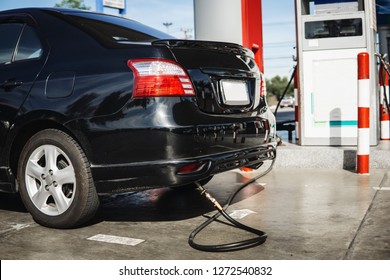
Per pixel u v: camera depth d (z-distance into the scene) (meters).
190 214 4.07
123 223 3.81
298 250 3.09
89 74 3.44
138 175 3.29
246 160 3.72
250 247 3.15
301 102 6.58
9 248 3.24
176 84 3.28
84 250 3.18
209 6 6.40
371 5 6.36
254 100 3.98
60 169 3.61
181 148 3.23
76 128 3.42
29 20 3.94
